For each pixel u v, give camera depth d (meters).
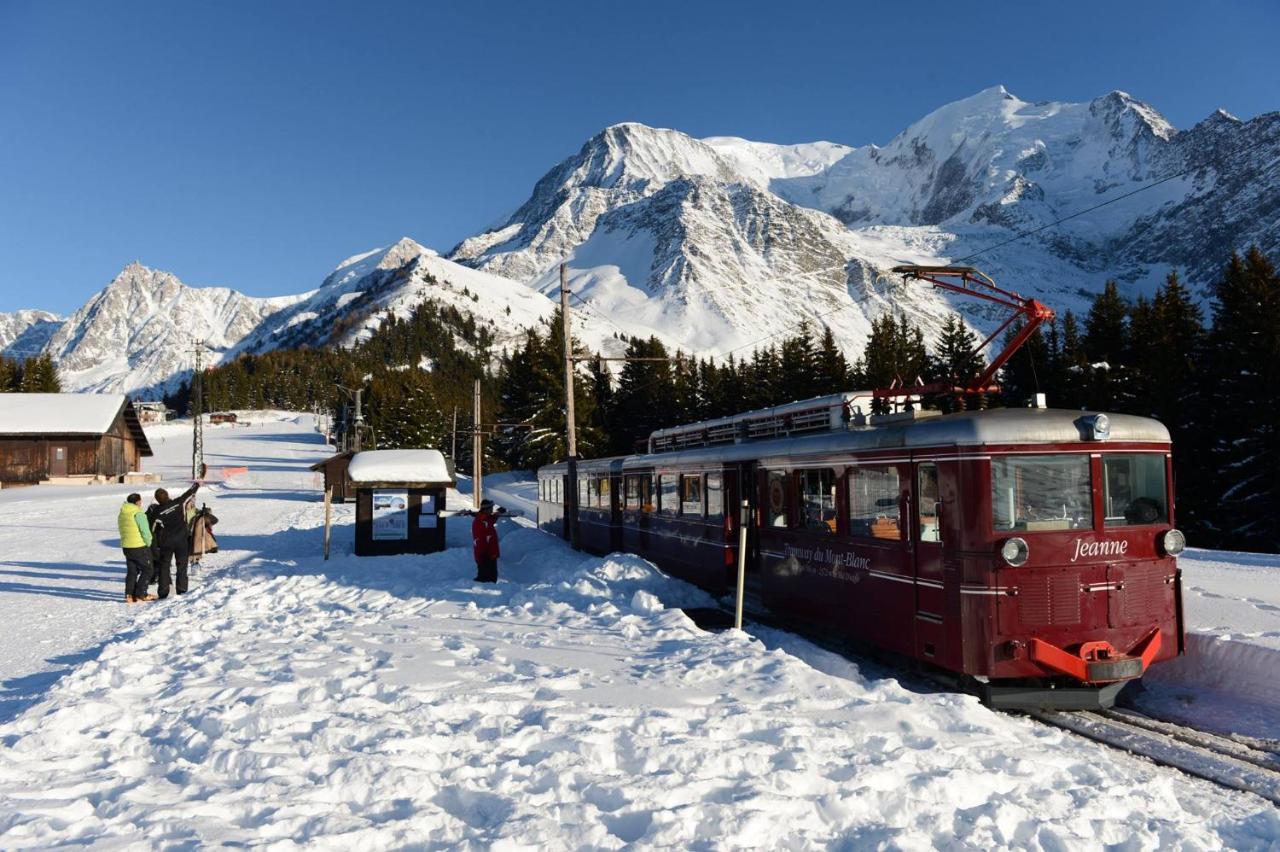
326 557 23.11
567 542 27.50
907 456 10.03
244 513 42.69
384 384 120.06
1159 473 9.65
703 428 17.36
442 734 6.67
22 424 61.06
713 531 15.81
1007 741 6.80
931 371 64.75
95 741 6.84
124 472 68.38
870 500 10.78
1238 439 35.66
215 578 19.59
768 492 13.59
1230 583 14.34
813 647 11.76
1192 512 37.00
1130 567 9.33
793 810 5.24
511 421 71.38
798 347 65.69
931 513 9.61
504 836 4.74
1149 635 9.39
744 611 14.87
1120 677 9.01
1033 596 8.98
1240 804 6.54
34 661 11.05
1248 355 35.16
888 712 7.24
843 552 11.39
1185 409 37.44
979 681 9.24
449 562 22.03
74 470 61.88
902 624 10.11
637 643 10.42
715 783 5.66
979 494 9.03
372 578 19.05
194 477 64.75
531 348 68.81
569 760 6.07
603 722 6.88
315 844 4.62
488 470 89.75
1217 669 9.91
